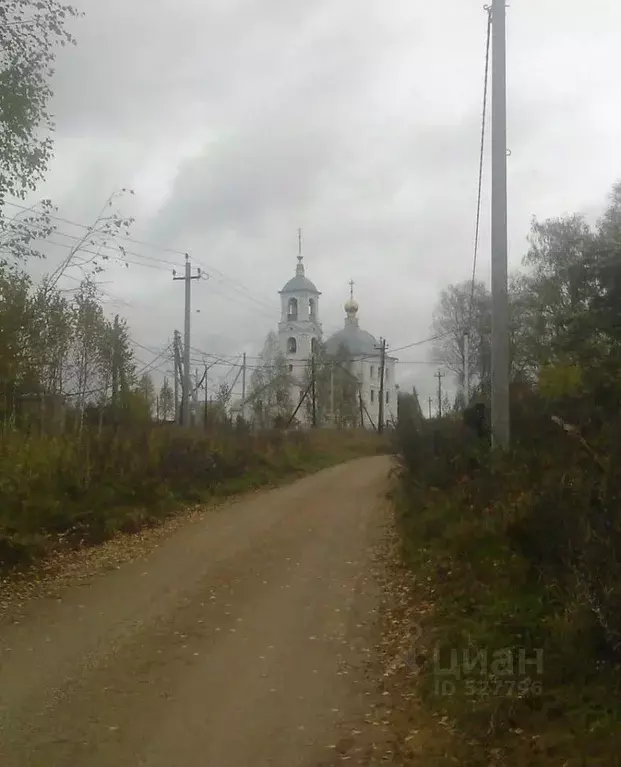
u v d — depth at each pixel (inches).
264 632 347.3
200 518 719.7
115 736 232.4
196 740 229.6
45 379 732.7
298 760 216.1
